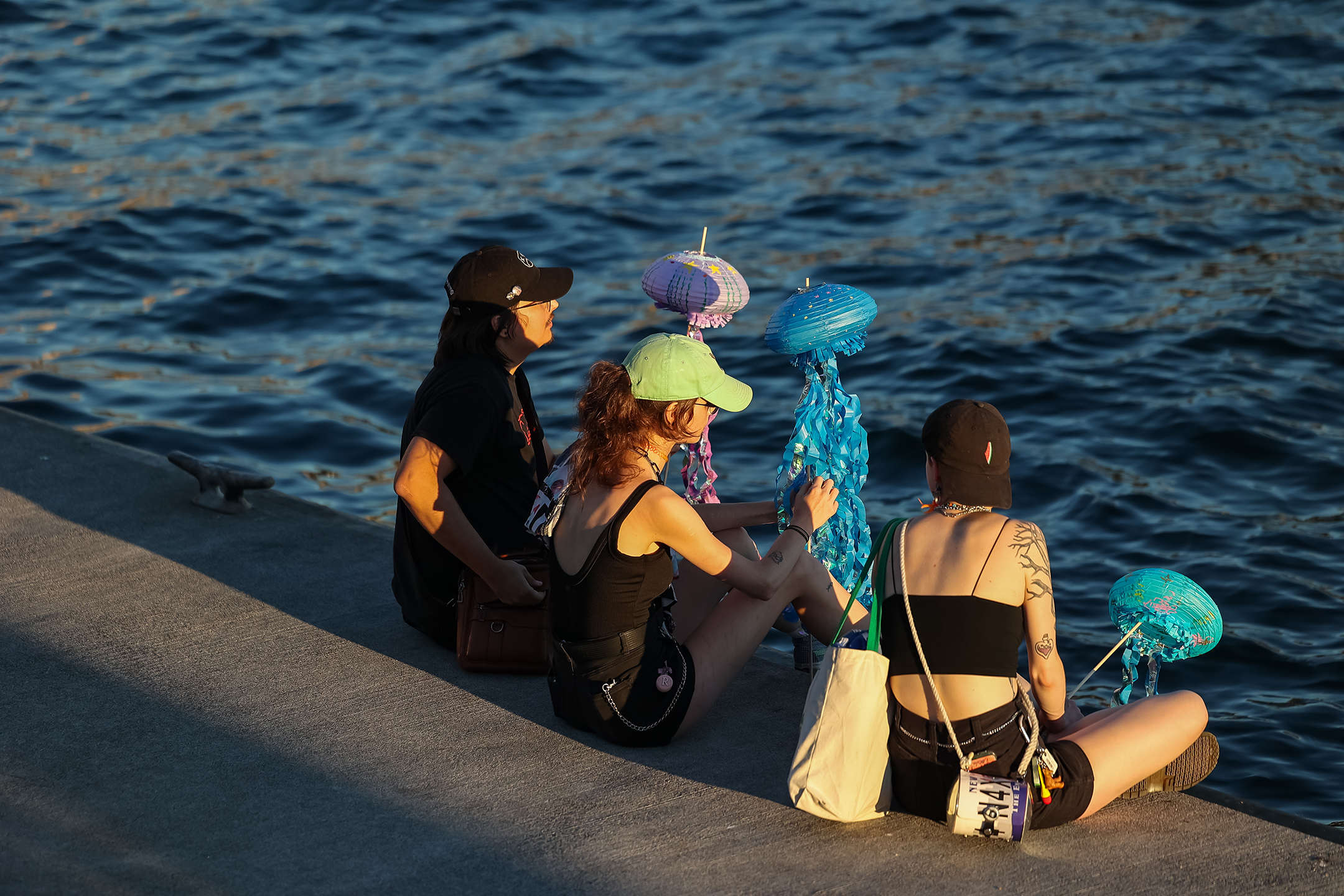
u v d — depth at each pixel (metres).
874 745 8.54
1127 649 9.82
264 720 10.13
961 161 33.22
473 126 36.66
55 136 34.38
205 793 9.17
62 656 11.02
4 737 9.80
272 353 23.83
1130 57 40.28
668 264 10.60
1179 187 30.70
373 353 23.84
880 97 38.28
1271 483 18.69
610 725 9.61
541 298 10.63
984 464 8.56
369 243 28.81
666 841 8.69
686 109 38.00
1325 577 16.17
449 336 10.67
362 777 9.40
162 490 14.27
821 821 8.92
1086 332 23.86
